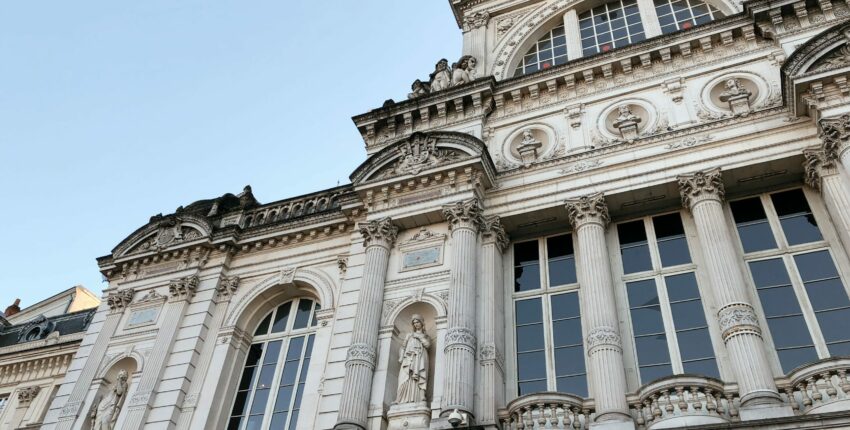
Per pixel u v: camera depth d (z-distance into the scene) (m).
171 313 21.73
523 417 14.57
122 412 19.81
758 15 18.70
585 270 16.58
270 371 20.31
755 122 17.25
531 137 19.89
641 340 15.73
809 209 16.52
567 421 14.22
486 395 15.20
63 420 20.22
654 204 17.81
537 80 20.88
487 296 17.08
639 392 14.08
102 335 22.25
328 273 21.12
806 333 14.43
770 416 12.41
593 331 15.25
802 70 16.23
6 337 32.81
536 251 18.81
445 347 15.77
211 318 21.56
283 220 22.59
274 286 21.59
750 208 17.19
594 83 20.45
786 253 15.90
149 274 23.42
